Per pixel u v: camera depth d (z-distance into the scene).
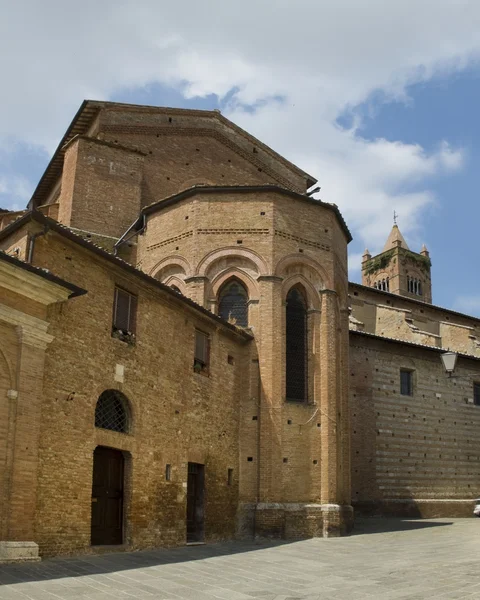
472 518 40.53
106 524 20.62
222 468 27.06
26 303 18.03
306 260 31.44
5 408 17.17
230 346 28.92
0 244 20.30
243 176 40.06
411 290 117.62
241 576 17.02
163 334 24.12
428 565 19.14
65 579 15.05
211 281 30.69
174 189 37.62
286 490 28.42
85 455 19.62
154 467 22.62
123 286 22.28
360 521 35.84
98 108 36.94
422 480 41.00
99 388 20.56
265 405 28.88
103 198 34.94
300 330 31.19
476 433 44.78
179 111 38.88
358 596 14.36
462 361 45.72
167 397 23.88
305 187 42.34
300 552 22.69
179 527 23.56
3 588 13.56
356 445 38.84
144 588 14.66
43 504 17.92
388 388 41.25
